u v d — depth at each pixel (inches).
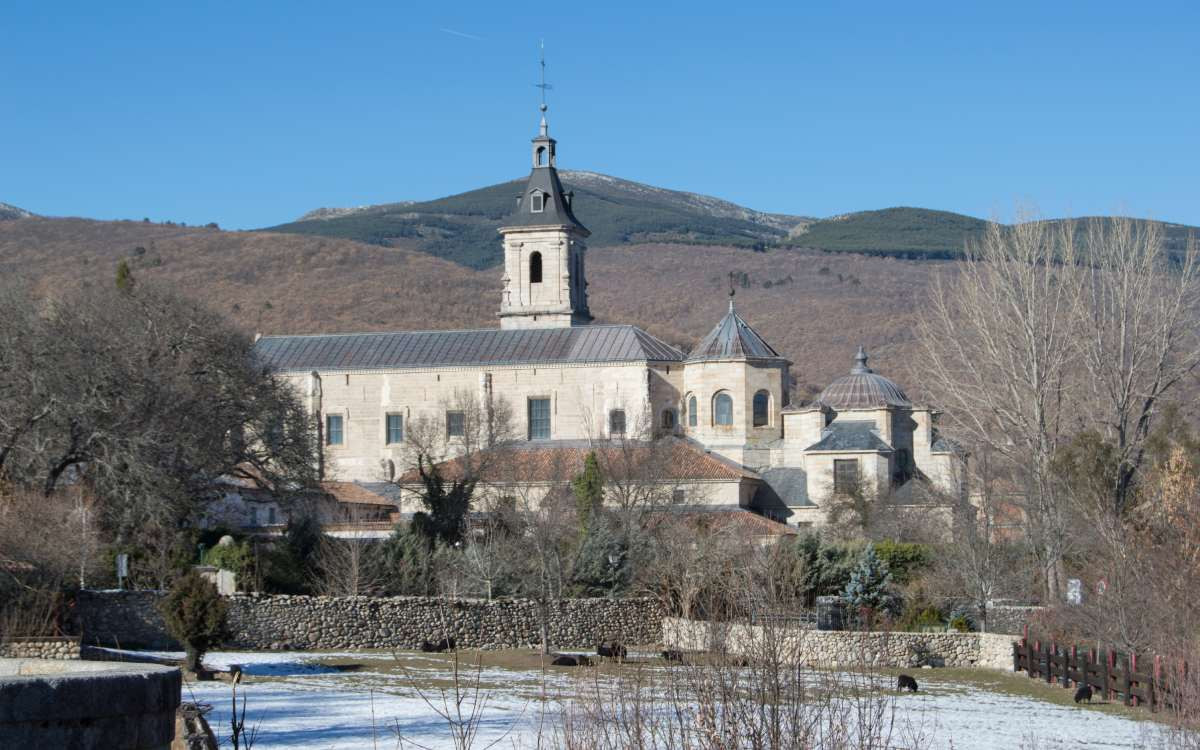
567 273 5452.8
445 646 2417.6
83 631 2164.1
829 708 946.7
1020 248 3661.4
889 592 2908.5
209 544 2945.4
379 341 4945.9
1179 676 1435.8
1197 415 3666.3
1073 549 2778.1
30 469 2874.0
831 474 4288.9
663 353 4702.3
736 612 1080.8
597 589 2859.3
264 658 2170.3
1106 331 3604.8
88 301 3326.8
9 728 415.5
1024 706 1875.0
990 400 3489.2
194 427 3073.3
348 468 4810.5
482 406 4667.8
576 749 879.1
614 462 4050.2
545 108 5556.1
